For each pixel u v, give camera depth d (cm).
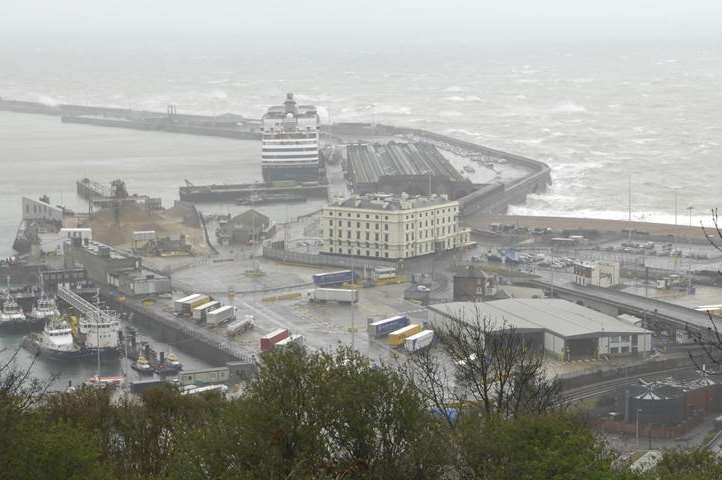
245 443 14562
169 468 15312
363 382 14925
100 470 14762
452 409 17400
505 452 14100
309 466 14338
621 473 13638
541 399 17775
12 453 14212
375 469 14388
